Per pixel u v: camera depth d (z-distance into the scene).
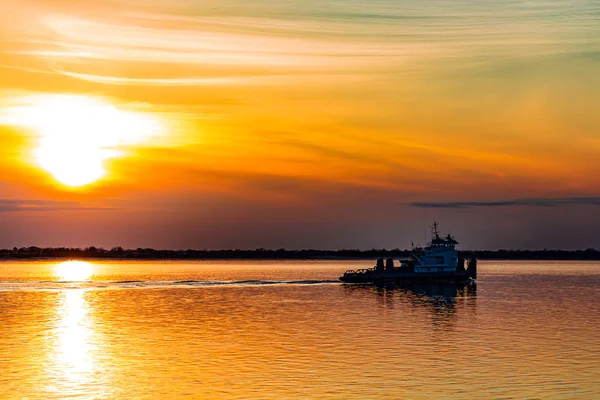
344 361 87.81
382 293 187.75
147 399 71.00
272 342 102.19
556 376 80.06
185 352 94.31
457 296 180.00
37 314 137.88
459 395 72.06
